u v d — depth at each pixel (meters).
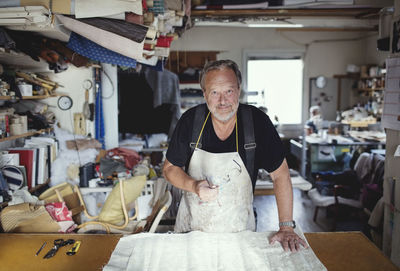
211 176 1.50
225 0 3.48
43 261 1.35
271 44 7.08
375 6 3.41
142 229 2.13
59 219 2.22
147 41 2.33
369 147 5.58
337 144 5.23
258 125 1.50
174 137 1.55
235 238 1.45
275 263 1.26
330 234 1.55
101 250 1.43
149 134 5.11
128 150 3.65
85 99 3.62
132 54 1.95
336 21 4.15
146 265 1.26
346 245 1.45
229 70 1.37
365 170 3.94
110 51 2.17
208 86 1.37
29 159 2.74
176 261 1.29
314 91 7.20
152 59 2.91
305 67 7.14
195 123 1.51
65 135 3.49
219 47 7.02
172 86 4.72
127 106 4.86
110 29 1.91
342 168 5.32
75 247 1.45
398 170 2.38
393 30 2.41
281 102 7.23
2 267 1.31
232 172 1.49
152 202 2.71
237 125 1.49
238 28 7.00
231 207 1.51
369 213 3.43
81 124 3.62
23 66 3.07
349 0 3.32
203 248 1.37
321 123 6.48
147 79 4.62
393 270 1.26
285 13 3.75
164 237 1.47
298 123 7.27
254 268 1.23
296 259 1.28
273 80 7.16
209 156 1.49
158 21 2.38
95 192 3.23
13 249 1.45
